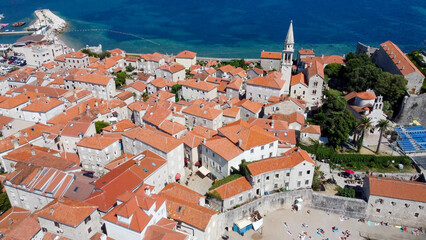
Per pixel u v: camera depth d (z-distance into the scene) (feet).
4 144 361.92
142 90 540.52
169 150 321.52
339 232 303.48
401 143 386.52
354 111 422.82
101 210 261.44
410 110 429.38
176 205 279.08
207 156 344.08
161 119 384.27
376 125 371.15
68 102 480.23
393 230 309.22
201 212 269.64
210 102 453.99
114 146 355.97
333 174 353.10
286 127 379.35
